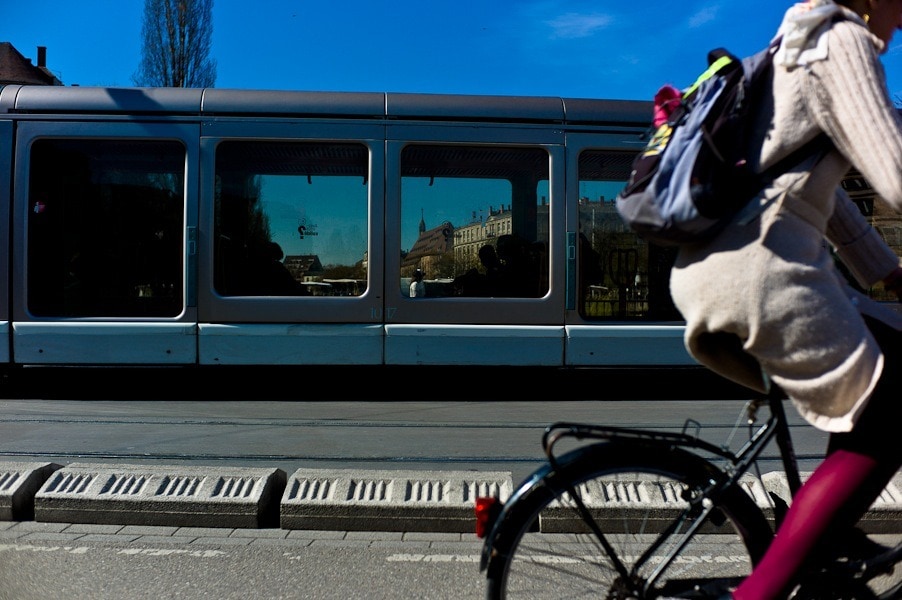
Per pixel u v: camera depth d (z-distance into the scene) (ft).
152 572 11.29
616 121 26.89
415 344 26.08
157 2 127.85
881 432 6.48
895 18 6.53
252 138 25.95
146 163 25.95
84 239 25.77
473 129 26.45
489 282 26.43
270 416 22.88
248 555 12.01
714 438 20.22
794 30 5.93
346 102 26.32
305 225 26.21
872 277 7.48
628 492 7.80
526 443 19.54
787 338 6.06
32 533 12.90
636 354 26.48
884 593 6.90
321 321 25.99
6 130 25.66
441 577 11.22
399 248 26.23
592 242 26.68
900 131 5.53
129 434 20.04
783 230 6.08
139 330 25.53
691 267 6.45
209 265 25.72
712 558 7.80
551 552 7.25
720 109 6.17
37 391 26.81
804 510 6.62
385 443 19.40
